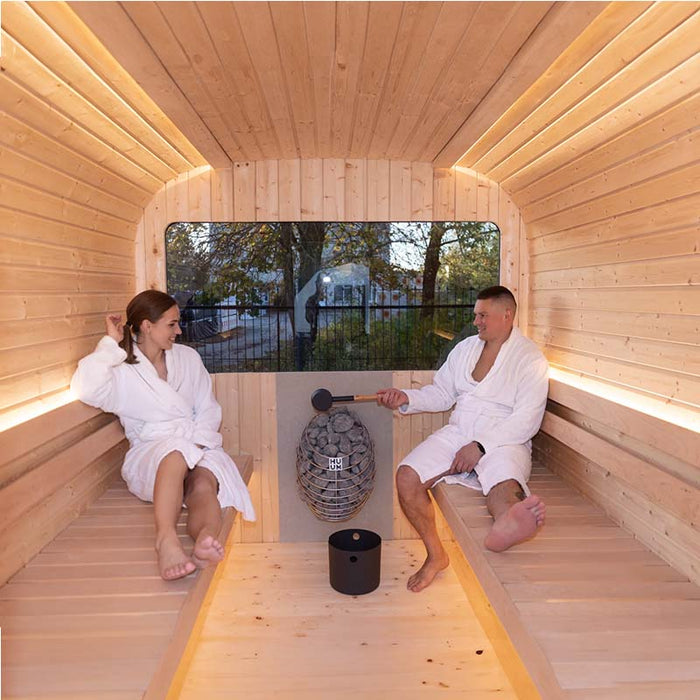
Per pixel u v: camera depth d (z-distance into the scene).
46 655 1.56
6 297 2.01
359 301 3.38
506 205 3.39
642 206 2.24
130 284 3.23
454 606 2.72
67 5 1.52
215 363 3.37
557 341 3.10
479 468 2.65
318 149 3.09
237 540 3.44
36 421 2.01
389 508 3.47
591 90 2.03
